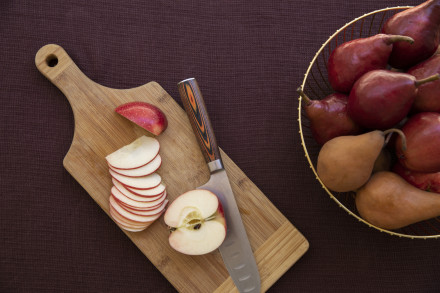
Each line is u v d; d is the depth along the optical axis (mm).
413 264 803
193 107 784
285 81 839
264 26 849
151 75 842
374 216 695
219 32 849
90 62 840
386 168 719
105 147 807
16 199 817
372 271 802
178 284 787
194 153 808
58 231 813
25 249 811
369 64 688
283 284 801
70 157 804
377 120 673
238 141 829
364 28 843
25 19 840
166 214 764
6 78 833
